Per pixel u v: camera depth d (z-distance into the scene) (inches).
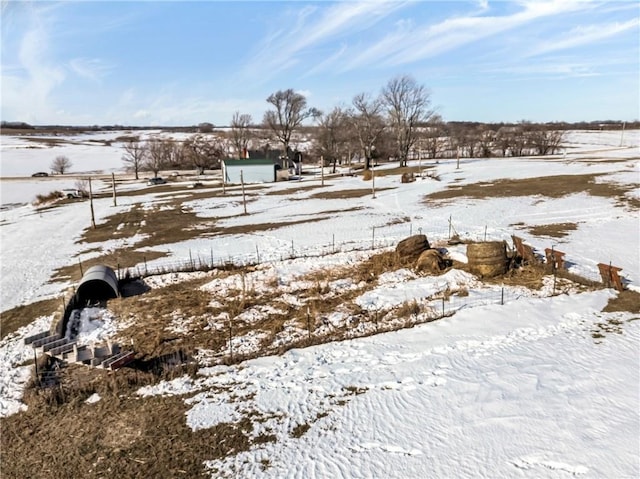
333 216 1343.5
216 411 407.8
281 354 511.8
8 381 495.2
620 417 343.9
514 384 402.3
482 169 2219.5
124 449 364.8
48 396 443.5
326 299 670.5
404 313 599.5
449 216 1196.5
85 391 453.7
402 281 724.7
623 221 1019.9
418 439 342.6
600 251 805.2
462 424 354.3
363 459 328.2
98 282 727.7
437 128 3986.2
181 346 542.6
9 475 346.0
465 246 863.7
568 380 402.0
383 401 399.9
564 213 1143.0
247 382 456.8
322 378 450.9
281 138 3543.3
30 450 374.0
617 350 454.9
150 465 344.5
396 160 3740.2
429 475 304.0
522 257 761.6
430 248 820.6
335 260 845.8
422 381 425.7
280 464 333.1
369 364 471.5
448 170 2294.5
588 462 298.5
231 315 628.4
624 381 394.6
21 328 642.8
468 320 551.8
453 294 649.6
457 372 434.6
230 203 1759.4
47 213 1758.1
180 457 350.3
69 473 343.0
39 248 1146.0
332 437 358.0
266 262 873.5
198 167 3673.7
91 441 378.3
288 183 2456.9
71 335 595.2
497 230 998.4
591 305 572.4
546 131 4114.2
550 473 293.3
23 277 892.6
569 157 2600.9
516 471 298.4
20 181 3075.8
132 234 1259.2
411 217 1237.7
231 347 539.5
